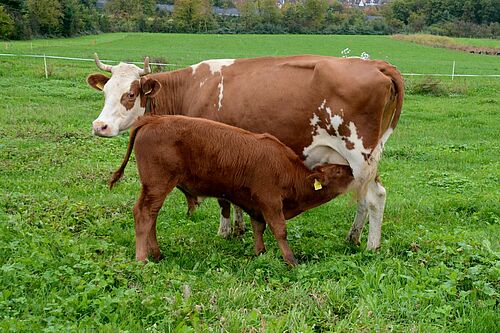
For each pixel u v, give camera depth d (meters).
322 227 8.34
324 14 101.19
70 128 14.80
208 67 8.01
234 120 7.64
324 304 5.25
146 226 6.59
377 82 6.88
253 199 6.69
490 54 62.50
